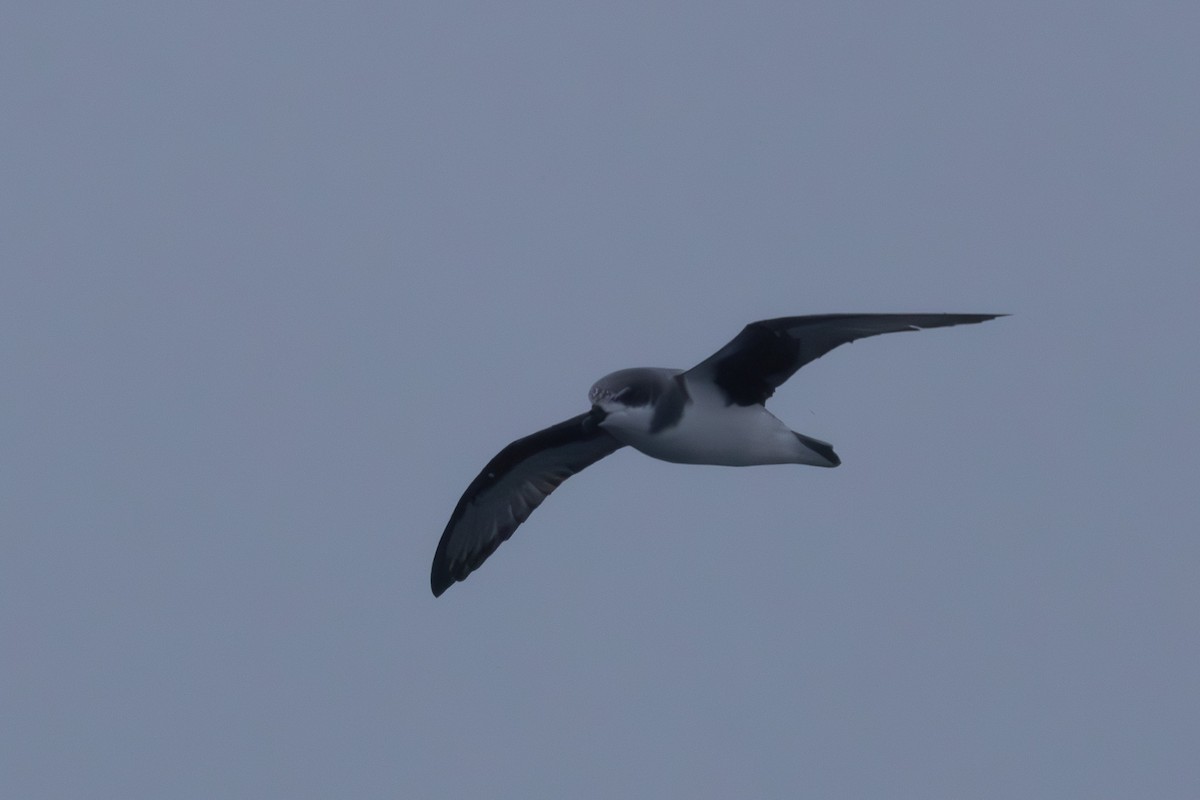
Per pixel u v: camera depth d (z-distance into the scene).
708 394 16.36
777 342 15.91
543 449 18.30
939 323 15.22
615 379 16.25
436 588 19.30
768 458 16.52
